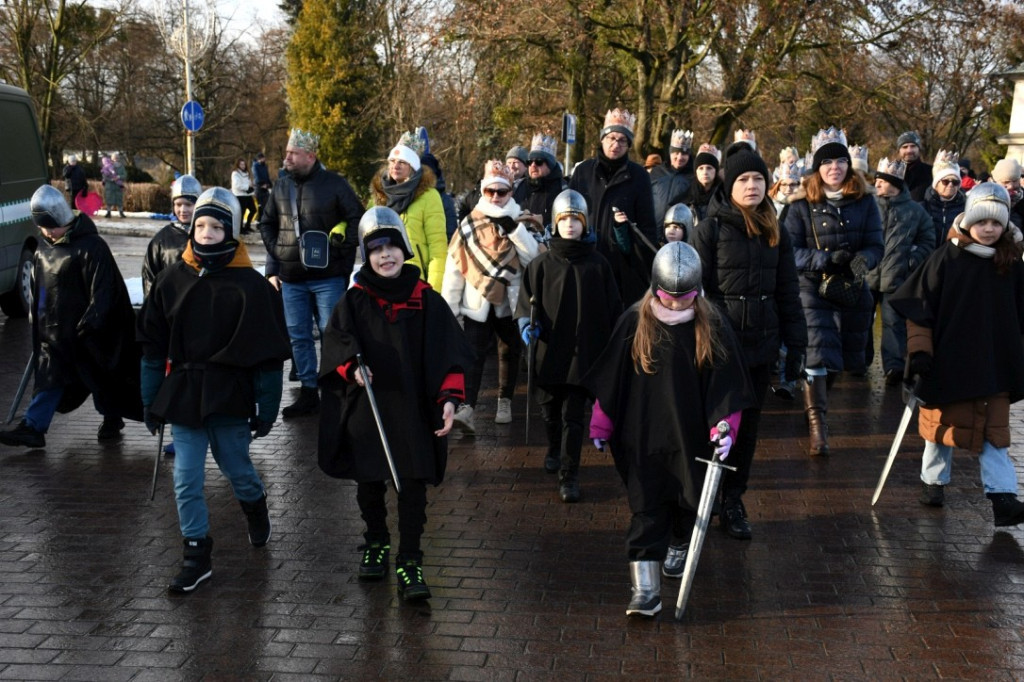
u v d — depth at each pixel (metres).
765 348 5.84
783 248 5.92
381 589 4.87
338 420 4.76
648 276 7.30
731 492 5.63
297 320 8.17
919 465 7.01
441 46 23.66
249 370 4.96
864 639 4.38
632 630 4.44
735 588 4.91
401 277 4.77
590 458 7.07
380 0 31.70
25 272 12.72
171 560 5.22
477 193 13.08
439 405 4.77
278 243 8.08
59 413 8.15
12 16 35.38
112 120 44.50
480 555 5.32
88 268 7.02
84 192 19.58
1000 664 4.16
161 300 4.92
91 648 4.25
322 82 39.88
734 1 21.33
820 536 5.62
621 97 28.69
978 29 22.53
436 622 4.52
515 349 7.74
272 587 4.89
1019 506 5.63
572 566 5.18
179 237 6.95
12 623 4.48
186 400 4.83
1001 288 5.76
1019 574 5.11
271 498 6.22
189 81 27.19
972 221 5.71
